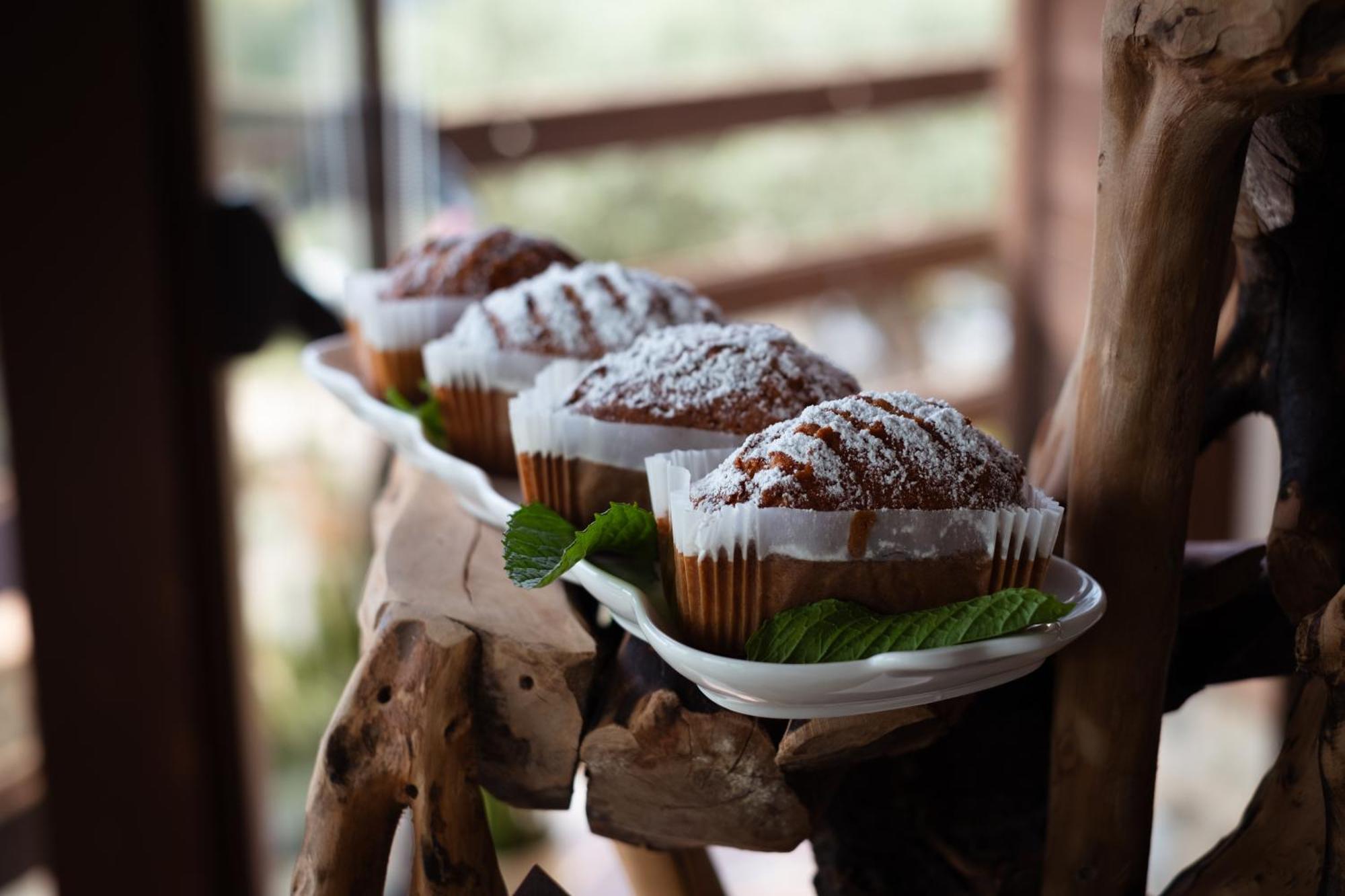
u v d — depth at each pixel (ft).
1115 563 1.74
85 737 4.45
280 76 4.52
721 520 1.59
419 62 4.76
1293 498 1.87
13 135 3.91
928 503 1.59
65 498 4.24
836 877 2.02
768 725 1.71
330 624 5.35
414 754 1.77
